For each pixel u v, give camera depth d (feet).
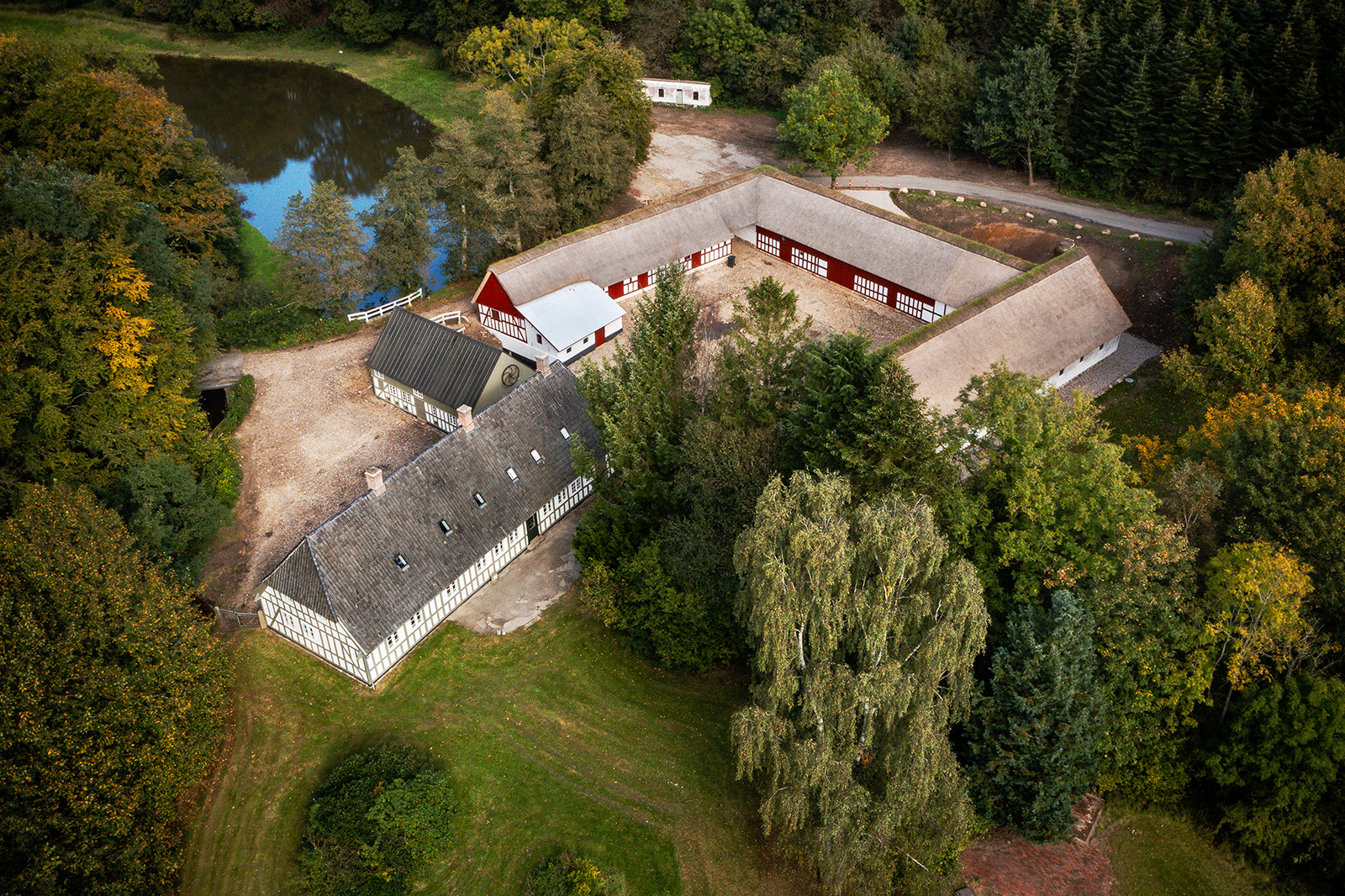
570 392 191.52
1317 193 186.80
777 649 116.26
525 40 346.13
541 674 159.43
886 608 114.83
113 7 456.04
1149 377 221.66
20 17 446.60
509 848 135.44
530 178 258.57
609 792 142.31
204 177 242.17
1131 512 138.72
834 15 351.05
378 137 362.33
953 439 148.66
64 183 175.32
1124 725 138.21
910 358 200.44
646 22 377.50
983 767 136.36
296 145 355.15
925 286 238.89
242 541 182.19
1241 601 133.28
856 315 248.93
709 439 153.28
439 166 261.44
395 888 129.18
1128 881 135.13
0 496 164.14
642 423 164.55
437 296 260.21
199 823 137.69
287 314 242.17
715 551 149.79
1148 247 254.68
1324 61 247.09
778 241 274.36
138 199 221.05
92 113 220.02
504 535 173.47
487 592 174.09
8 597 118.11
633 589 159.53
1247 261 190.39
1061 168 287.48
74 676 119.96
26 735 111.34
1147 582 135.33
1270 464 141.90
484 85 360.48
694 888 131.44
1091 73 277.44
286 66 422.41
